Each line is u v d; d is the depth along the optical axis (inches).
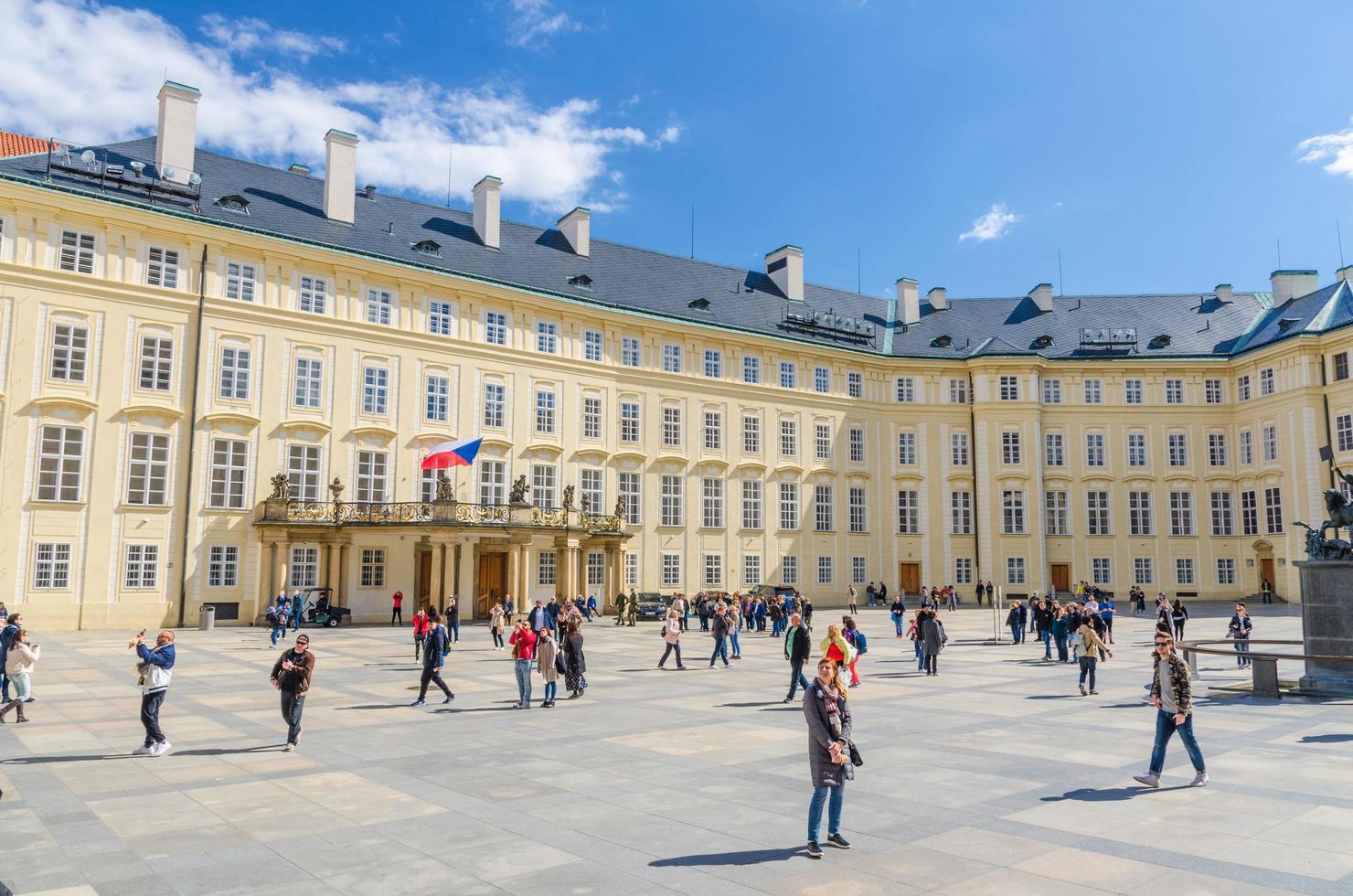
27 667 695.7
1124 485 2625.5
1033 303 2891.2
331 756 562.6
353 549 1828.2
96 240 1646.2
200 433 1704.0
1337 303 2432.3
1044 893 325.1
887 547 2598.4
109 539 1606.8
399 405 1920.5
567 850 375.2
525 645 761.0
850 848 374.9
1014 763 537.3
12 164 1641.2
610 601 2097.7
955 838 388.2
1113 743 597.3
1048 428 2650.1
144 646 572.4
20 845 383.6
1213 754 557.3
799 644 797.2
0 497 1519.4
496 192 2223.2
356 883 338.0
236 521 1727.4
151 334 1675.7
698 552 2309.3
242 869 353.1
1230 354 2642.7
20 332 1558.8
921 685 914.1
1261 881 335.6
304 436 1811.0
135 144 1843.0
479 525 1779.0
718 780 496.7
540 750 581.3
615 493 2199.8
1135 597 2225.6
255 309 1776.6
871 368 2645.2
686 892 327.6
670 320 2309.3
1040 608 1433.3
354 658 1163.9
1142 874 343.6
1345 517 831.1
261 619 1713.8
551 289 2194.9
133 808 441.1
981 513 2586.1
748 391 2434.8
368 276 1919.3
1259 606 2380.7
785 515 2453.2
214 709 748.0
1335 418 2306.8
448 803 449.7
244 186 1925.4
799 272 2721.5
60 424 1579.7
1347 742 593.6
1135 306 2854.3
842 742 365.7
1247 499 2576.3
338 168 1991.9
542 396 2112.5
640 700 804.0
